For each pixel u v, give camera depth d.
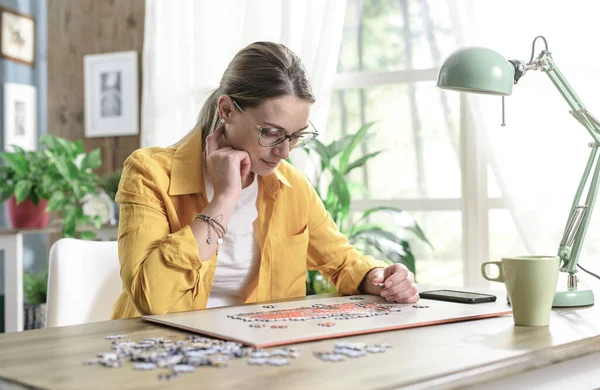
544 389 1.04
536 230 2.65
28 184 3.04
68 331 1.19
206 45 3.29
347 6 3.25
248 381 0.83
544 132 2.64
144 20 3.70
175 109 3.34
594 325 1.21
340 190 2.81
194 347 1.01
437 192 3.07
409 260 2.74
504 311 1.32
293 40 3.10
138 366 0.90
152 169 1.60
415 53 3.12
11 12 3.95
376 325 1.16
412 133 3.12
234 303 1.75
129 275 1.45
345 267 1.74
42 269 4.01
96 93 3.83
